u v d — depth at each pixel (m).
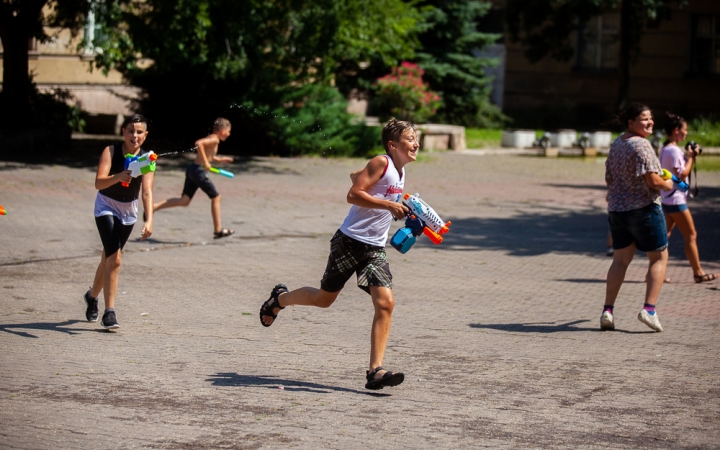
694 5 41.34
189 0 20.83
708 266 12.02
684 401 6.03
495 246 13.52
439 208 17.56
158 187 18.25
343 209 16.73
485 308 9.22
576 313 9.05
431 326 8.36
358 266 6.26
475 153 29.72
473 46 37.81
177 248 12.36
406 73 30.89
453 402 5.96
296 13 23.27
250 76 24.61
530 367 6.93
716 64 41.81
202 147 12.96
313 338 7.81
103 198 7.75
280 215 15.77
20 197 15.91
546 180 23.02
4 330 7.68
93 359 6.88
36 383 6.19
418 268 11.52
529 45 40.50
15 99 22.73
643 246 8.23
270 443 5.06
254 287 9.98
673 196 10.23
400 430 5.34
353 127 25.83
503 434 5.29
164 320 8.30
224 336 7.78
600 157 30.42
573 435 5.29
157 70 23.67
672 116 10.23
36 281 9.82
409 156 6.24
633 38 37.91
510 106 45.31
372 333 6.12
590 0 35.72
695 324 8.53
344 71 36.03
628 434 5.31
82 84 30.98
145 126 7.78
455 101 37.53
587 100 43.81
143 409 5.66
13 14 23.12
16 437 5.08
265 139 24.89
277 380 6.45
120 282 9.97
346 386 6.34
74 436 5.12
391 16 24.81
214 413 5.61
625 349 7.53
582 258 12.63
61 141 23.69
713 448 5.08
